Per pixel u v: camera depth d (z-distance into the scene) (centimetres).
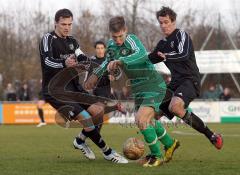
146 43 7662
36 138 3162
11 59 8694
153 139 1661
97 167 1645
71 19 1730
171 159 1828
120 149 2425
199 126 1792
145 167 1634
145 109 1653
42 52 1720
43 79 1756
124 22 1645
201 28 8850
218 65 6031
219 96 5638
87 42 8100
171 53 1689
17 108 5350
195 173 1498
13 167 1670
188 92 1695
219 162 1778
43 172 1541
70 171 1556
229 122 5231
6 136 3375
